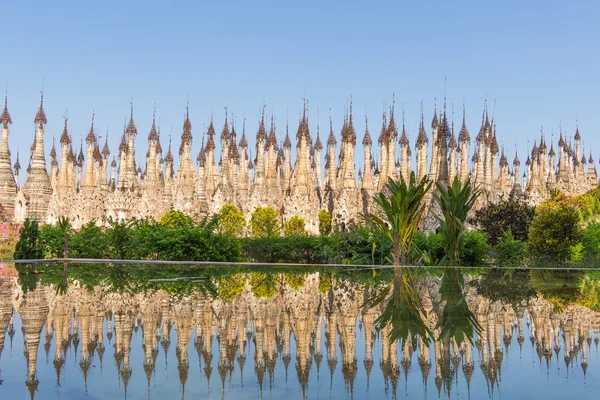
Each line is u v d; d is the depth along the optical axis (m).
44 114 55.62
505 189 79.12
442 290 16.36
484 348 9.03
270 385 7.10
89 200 63.41
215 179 72.38
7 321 11.00
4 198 56.59
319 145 77.19
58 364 8.02
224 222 48.50
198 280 18.34
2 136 56.94
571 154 84.12
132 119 65.31
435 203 37.25
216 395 6.60
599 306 13.09
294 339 9.92
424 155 57.06
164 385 7.00
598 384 6.98
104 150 79.56
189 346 9.31
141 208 63.25
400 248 26.55
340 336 10.07
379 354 8.73
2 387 6.82
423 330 10.45
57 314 11.79
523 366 7.90
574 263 28.03
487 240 30.94
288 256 31.53
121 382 7.13
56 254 28.83
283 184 80.62
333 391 6.79
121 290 15.39
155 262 25.98
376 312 12.52
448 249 26.64
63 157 68.44
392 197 25.94
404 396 6.53
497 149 66.94
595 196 69.81
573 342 9.44
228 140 76.44
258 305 13.41
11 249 38.38
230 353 8.91
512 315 11.90
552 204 35.75
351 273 22.20
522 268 25.62
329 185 69.12
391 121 61.09
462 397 6.46
